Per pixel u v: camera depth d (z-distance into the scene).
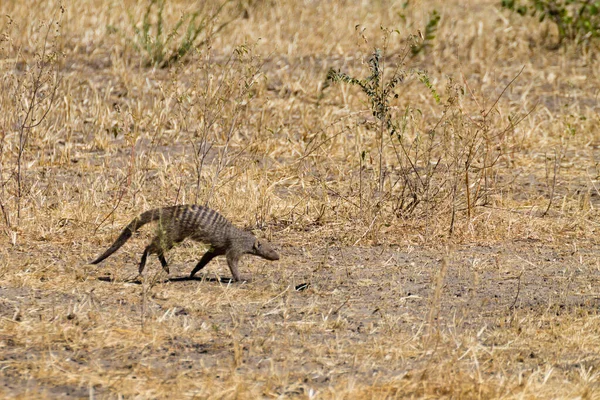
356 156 24.39
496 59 35.34
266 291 15.04
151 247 15.22
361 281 15.75
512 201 21.33
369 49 35.38
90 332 12.77
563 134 27.06
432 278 15.84
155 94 28.77
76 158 23.98
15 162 22.97
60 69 29.97
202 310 13.91
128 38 33.72
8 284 14.84
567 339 13.09
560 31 36.41
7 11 34.41
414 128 26.03
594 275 16.50
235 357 11.85
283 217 19.75
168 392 10.93
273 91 30.31
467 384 11.39
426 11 40.88
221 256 17.12
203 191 20.64
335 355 12.30
